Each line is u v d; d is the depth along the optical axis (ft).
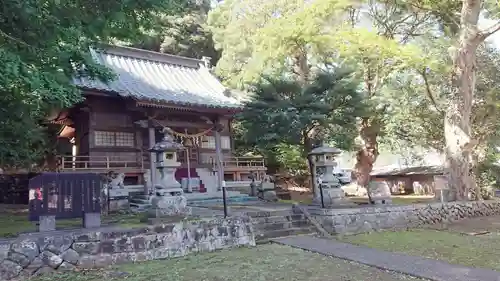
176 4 27.25
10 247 18.33
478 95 50.72
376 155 63.57
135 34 26.84
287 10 57.00
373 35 42.37
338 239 27.71
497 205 44.93
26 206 45.01
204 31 79.97
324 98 46.60
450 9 46.91
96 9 21.07
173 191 27.09
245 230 25.95
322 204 33.47
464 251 22.90
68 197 21.74
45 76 18.30
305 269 18.61
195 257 21.97
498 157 52.95
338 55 50.44
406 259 20.39
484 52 51.39
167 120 52.19
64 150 61.62
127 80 53.26
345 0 45.19
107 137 51.42
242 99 57.67
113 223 25.59
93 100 50.80
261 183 50.37
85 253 20.04
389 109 58.34
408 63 43.80
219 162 53.98
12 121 28.94
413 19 53.52
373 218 32.81
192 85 60.29
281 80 48.93
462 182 43.32
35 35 19.06
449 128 44.62
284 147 64.44
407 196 64.44
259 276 17.40
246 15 61.77
